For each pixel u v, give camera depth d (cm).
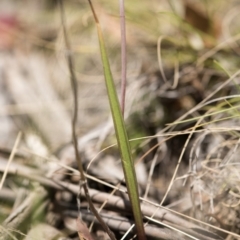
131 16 61
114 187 43
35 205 45
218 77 56
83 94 64
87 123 60
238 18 63
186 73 57
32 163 51
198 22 59
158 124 55
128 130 55
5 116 61
